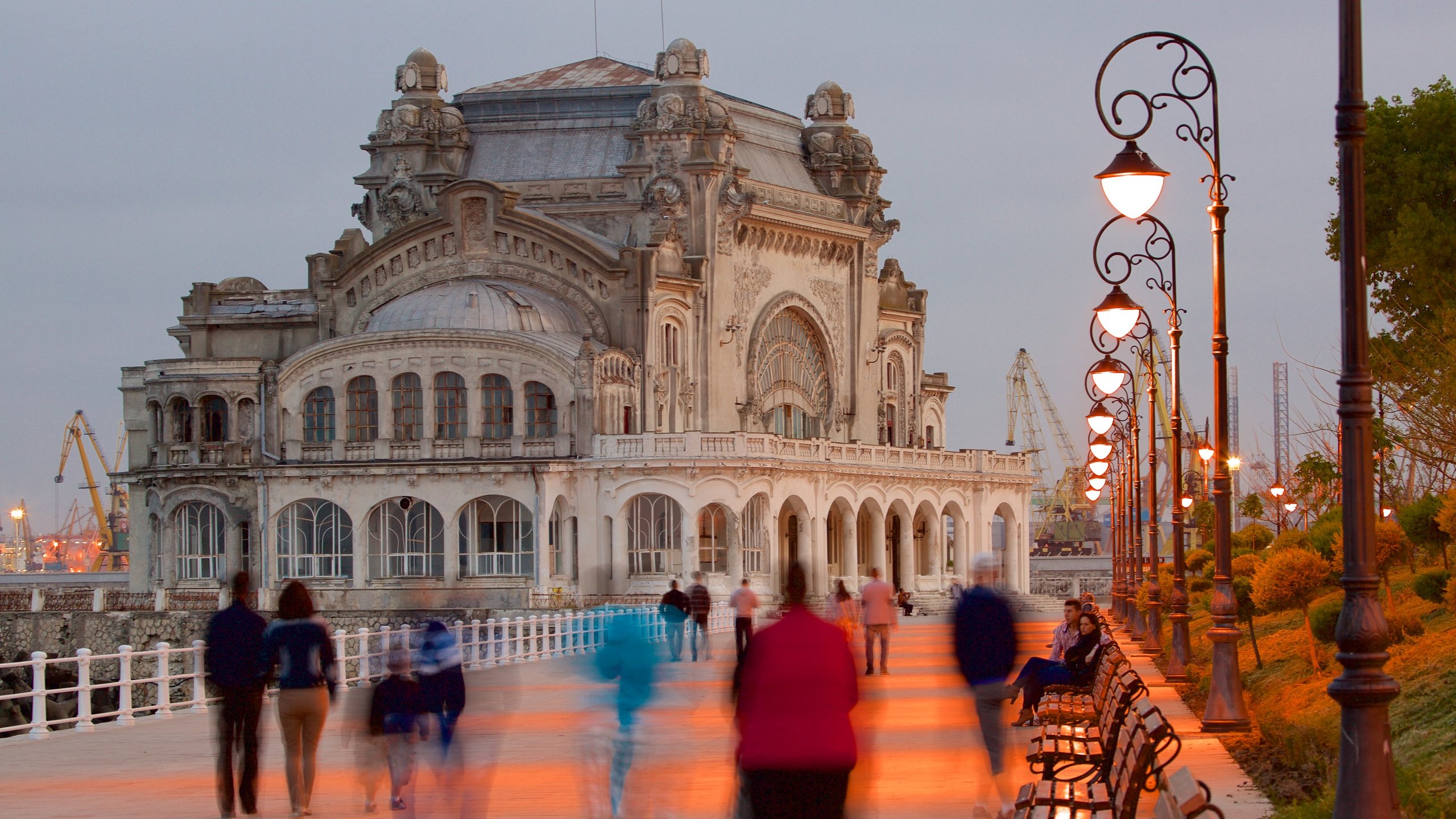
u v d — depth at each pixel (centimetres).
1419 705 3578
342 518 11300
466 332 11212
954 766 3481
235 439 11756
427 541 11169
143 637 11025
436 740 2912
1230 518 3803
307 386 11556
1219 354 3806
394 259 12419
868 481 12350
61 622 11088
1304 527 10706
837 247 13988
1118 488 11594
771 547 11138
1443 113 8900
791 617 2189
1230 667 3722
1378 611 1964
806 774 2144
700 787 3222
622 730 2783
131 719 4847
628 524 11075
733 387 12719
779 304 13188
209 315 12962
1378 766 1938
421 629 2959
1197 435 15050
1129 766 2183
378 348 11356
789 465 11288
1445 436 5675
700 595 6838
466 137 13262
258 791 3303
